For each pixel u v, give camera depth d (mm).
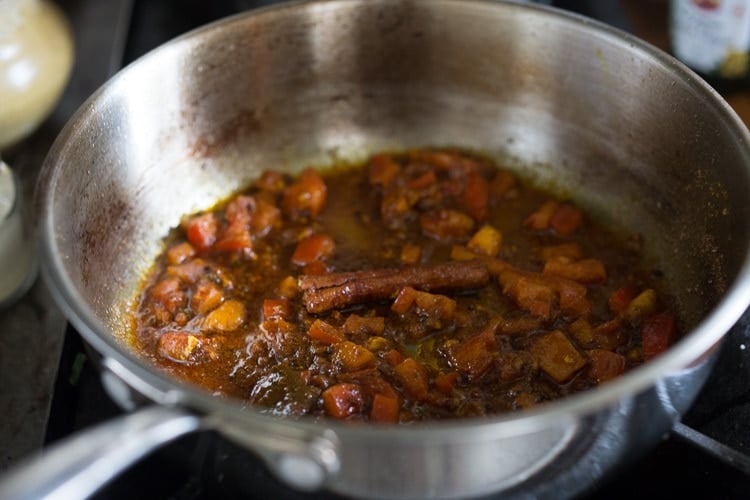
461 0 455
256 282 436
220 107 464
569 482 325
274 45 461
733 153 375
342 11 460
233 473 327
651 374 295
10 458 393
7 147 512
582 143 468
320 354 397
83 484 275
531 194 479
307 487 297
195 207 470
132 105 422
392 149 503
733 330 398
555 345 392
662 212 438
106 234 414
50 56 498
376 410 366
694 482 361
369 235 460
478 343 391
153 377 298
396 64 482
